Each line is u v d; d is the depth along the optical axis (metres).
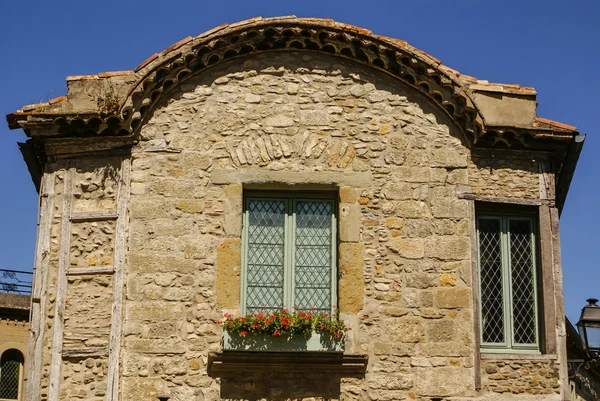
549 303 11.98
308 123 12.00
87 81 11.87
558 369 11.73
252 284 11.66
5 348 25.41
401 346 11.45
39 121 11.61
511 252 12.20
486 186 12.16
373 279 11.60
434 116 12.26
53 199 11.73
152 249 11.41
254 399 11.09
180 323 11.21
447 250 11.84
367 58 12.17
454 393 11.41
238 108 11.96
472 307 11.70
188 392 11.02
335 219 11.94
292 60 12.19
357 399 11.23
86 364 11.14
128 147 11.72
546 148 12.34
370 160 11.98
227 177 11.71
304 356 11.02
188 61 11.83
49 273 11.51
